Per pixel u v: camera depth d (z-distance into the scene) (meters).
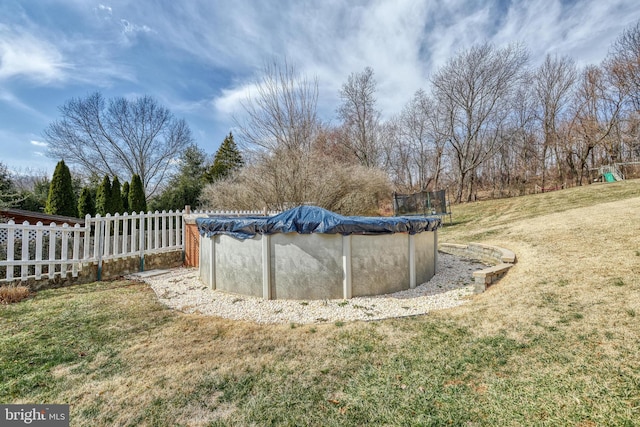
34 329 3.41
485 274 4.44
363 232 4.43
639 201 8.96
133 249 6.53
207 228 5.16
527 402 1.99
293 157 11.49
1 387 2.30
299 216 4.39
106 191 11.98
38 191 13.20
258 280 4.54
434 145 25.64
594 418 1.81
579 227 6.79
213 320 3.67
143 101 25.45
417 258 5.09
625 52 20.31
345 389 2.23
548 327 3.02
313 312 3.90
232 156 24.28
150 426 1.90
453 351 2.72
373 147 25.62
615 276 3.97
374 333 3.20
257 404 2.09
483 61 21.20
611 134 21.42
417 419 1.89
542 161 24.08
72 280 5.56
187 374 2.47
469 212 15.67
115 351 2.88
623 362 2.33
